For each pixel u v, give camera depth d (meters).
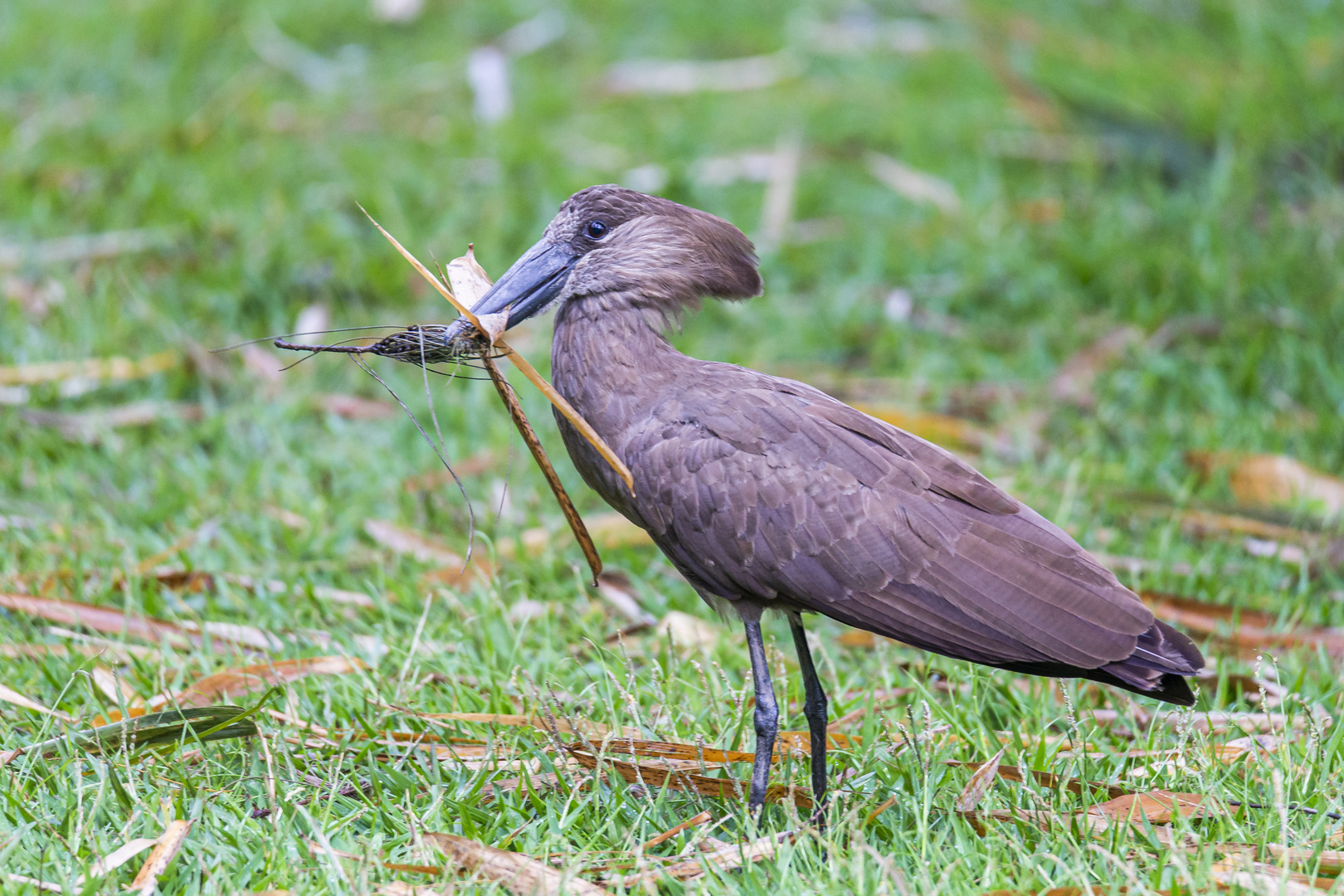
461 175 15.96
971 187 15.95
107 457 11.23
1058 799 7.05
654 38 20.31
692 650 8.91
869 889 6.19
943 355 13.25
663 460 7.23
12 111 17.16
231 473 11.08
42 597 9.00
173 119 16.78
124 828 6.57
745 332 13.66
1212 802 6.93
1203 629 9.31
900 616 7.00
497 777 7.43
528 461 11.45
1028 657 6.89
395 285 13.66
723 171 16.34
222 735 7.38
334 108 17.73
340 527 10.45
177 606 9.37
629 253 7.59
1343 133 16.05
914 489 7.08
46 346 12.33
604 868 6.53
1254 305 13.44
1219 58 18.62
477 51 19.08
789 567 7.07
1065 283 14.11
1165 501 10.75
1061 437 12.03
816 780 7.32
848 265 14.88
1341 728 7.60
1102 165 16.66
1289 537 10.42
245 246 13.99
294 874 6.39
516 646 8.56
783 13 21.09
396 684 8.38
